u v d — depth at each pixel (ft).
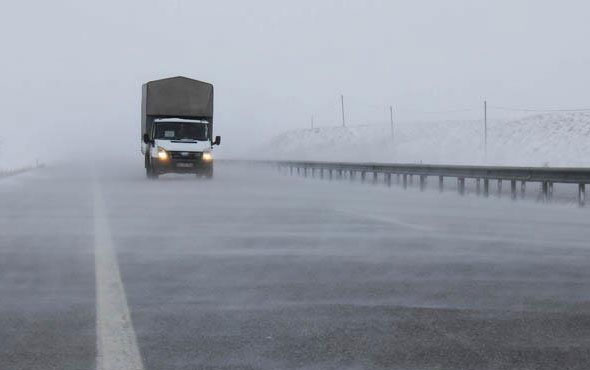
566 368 16.44
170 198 77.25
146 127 123.03
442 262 32.71
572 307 23.11
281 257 34.37
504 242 39.93
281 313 22.20
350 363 16.85
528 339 19.04
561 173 66.49
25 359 17.24
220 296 24.94
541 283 27.43
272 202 70.85
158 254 35.60
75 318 21.58
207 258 34.09
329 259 33.65
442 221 51.80
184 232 45.14
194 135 120.37
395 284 27.20
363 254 35.35
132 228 47.78
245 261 33.09
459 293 25.44
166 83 122.01
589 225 49.01
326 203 69.62
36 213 59.88
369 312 22.35
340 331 19.92
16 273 30.01
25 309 22.90
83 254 35.83
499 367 16.53
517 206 65.72
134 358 17.26
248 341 18.85
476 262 32.68
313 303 23.73
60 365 16.72
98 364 16.79
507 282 27.61
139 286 26.91
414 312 22.36
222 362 16.93
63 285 27.20
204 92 123.03
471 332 19.80
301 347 18.28
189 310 22.67
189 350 17.99
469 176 80.38
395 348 18.16
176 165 117.70
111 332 19.83
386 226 48.37
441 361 17.02
